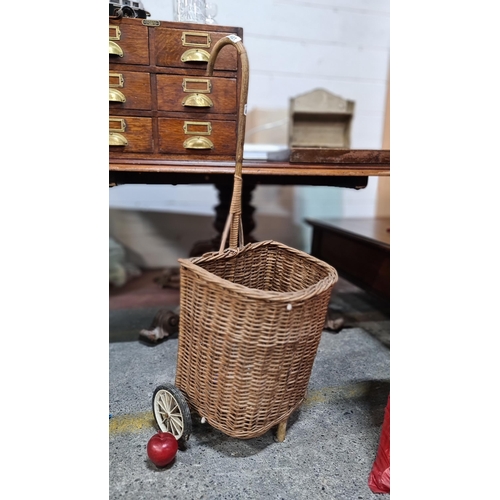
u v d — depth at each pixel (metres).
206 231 2.34
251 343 0.85
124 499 0.86
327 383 1.29
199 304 0.92
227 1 1.96
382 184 2.34
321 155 1.28
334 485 0.91
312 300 0.90
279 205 2.41
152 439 0.93
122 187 2.17
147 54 1.15
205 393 0.94
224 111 1.22
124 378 1.27
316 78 2.20
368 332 1.65
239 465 0.96
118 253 2.07
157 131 1.19
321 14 2.10
